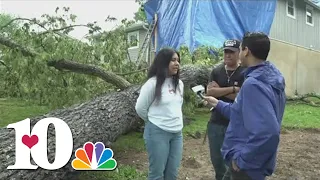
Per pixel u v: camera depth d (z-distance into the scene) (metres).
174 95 3.62
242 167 2.41
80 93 6.80
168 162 3.71
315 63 19.02
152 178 3.63
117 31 7.03
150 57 15.27
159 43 15.65
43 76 6.31
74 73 6.83
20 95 7.30
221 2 14.00
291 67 17.34
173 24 14.77
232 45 3.64
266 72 2.47
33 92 6.67
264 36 2.56
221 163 3.76
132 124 6.20
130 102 5.83
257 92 2.37
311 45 21.28
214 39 13.38
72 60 6.60
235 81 3.66
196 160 5.81
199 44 12.98
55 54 6.23
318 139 7.79
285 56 16.98
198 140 7.35
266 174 2.49
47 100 6.84
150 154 3.61
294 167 5.62
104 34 6.94
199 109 11.09
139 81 7.46
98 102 5.53
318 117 10.79
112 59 7.07
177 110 3.62
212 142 3.78
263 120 2.31
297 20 19.92
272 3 15.23
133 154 6.16
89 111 5.15
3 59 6.16
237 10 14.23
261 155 2.34
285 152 6.55
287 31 19.09
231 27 14.03
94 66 6.64
